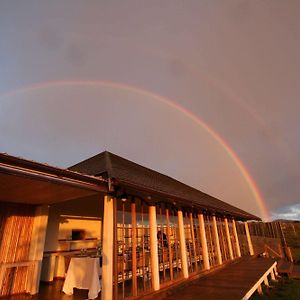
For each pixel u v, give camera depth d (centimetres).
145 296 441
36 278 534
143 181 511
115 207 421
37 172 283
